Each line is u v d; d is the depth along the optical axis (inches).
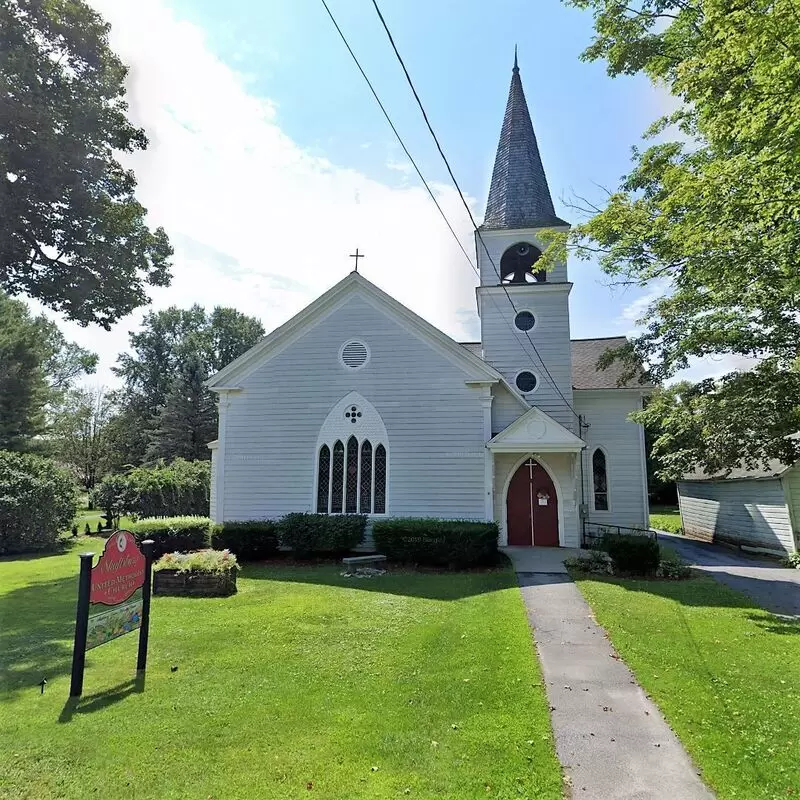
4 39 540.4
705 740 192.2
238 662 274.8
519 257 840.9
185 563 438.3
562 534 671.1
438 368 664.4
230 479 684.7
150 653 290.5
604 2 441.1
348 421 672.4
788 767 174.2
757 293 409.1
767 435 425.7
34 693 239.0
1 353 1341.0
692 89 297.1
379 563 572.7
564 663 272.7
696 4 380.8
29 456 847.1
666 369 508.7
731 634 322.7
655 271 431.8
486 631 321.4
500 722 204.7
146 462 1823.3
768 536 700.7
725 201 300.4
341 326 689.6
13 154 559.2
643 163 459.2
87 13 593.6
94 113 599.8
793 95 245.6
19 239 628.7
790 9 225.0
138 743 191.9
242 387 697.6
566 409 775.7
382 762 177.0
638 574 507.5
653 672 259.4
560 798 157.8
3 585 507.2
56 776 172.1
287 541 607.8
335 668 264.8
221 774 171.5
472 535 539.8
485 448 642.8
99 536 941.2
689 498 1031.6
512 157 847.7
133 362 2438.5
